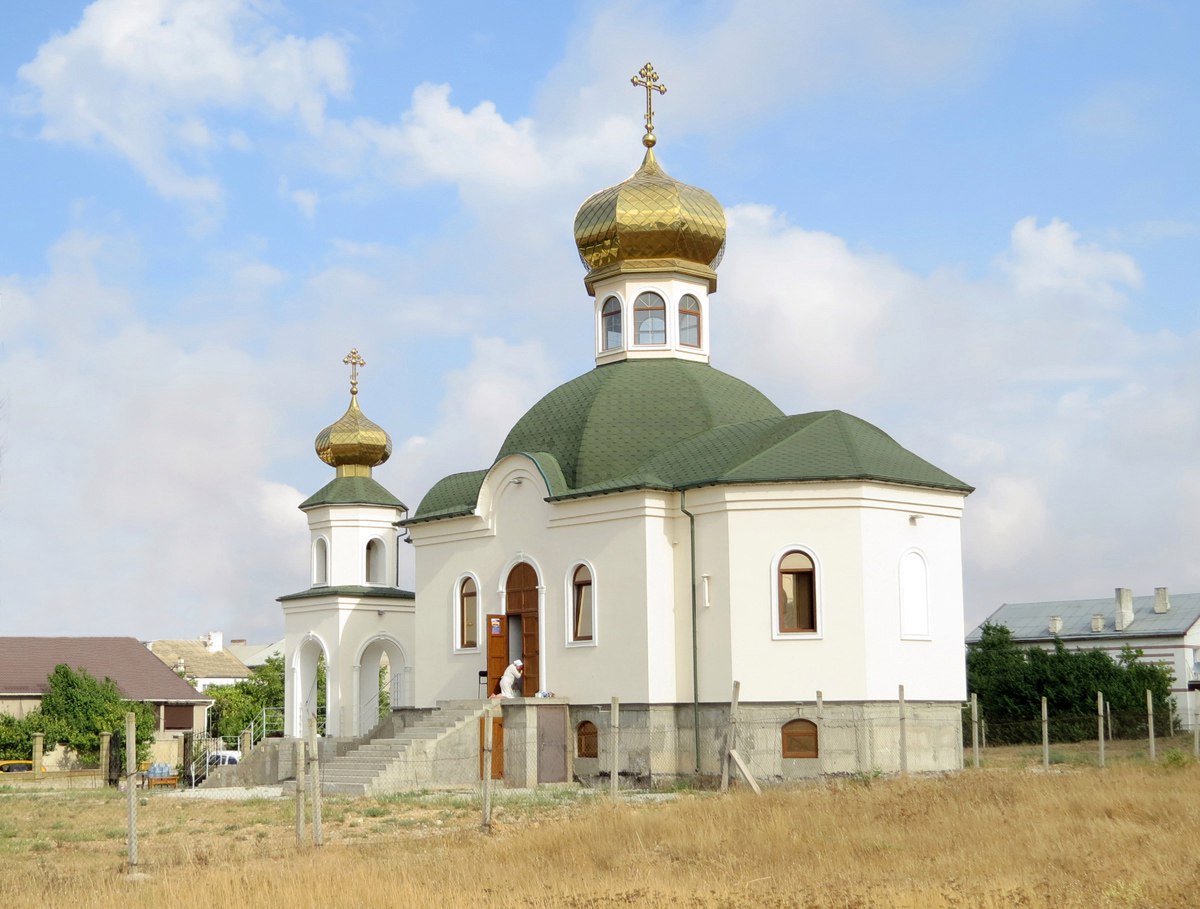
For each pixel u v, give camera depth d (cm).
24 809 3834
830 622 3894
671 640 4072
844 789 2973
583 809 2948
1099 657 6738
